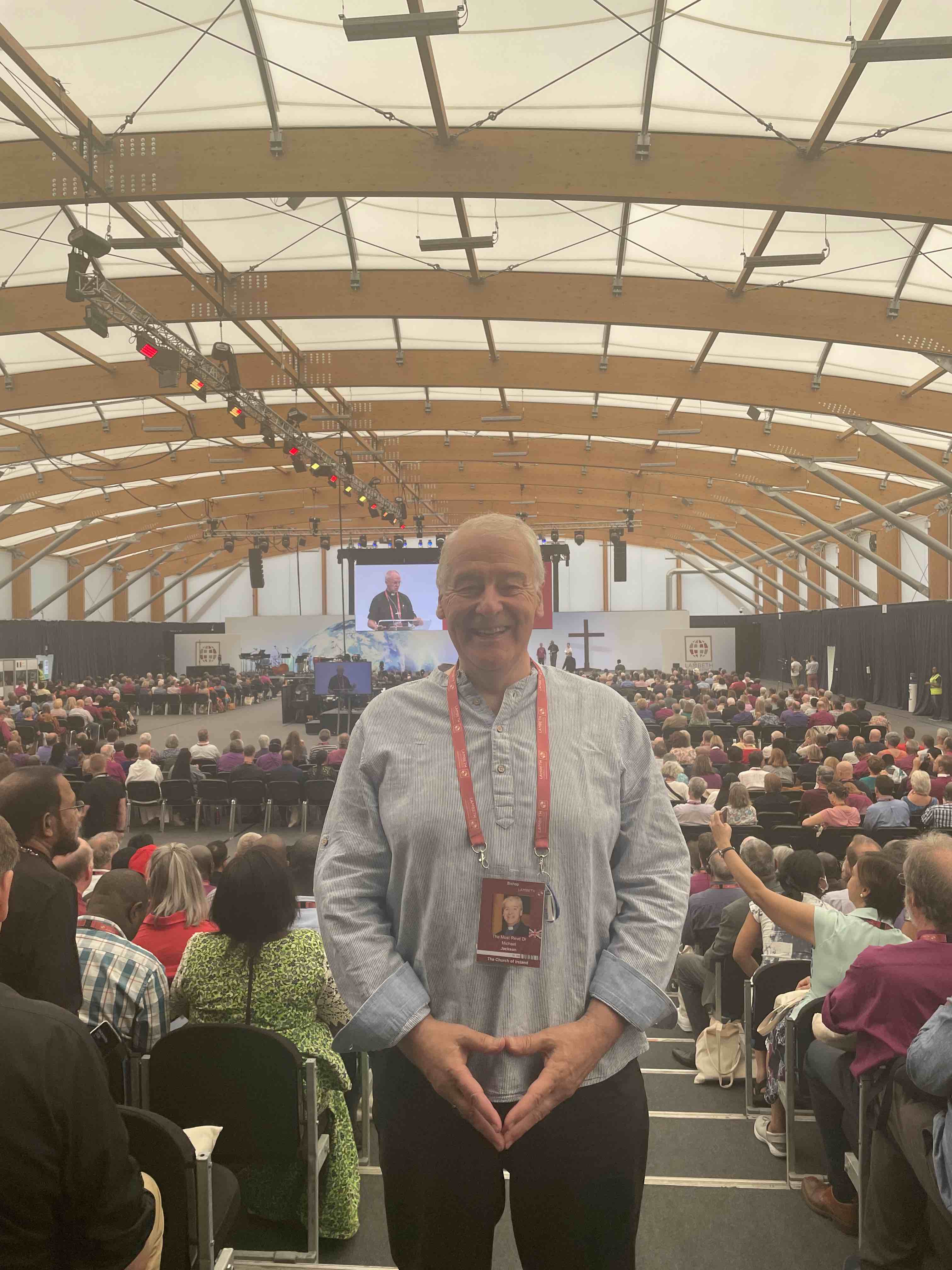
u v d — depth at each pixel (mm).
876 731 13195
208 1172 2062
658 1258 2682
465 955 1308
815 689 23578
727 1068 4043
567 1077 1245
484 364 17500
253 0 8227
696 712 15414
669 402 20500
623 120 9617
